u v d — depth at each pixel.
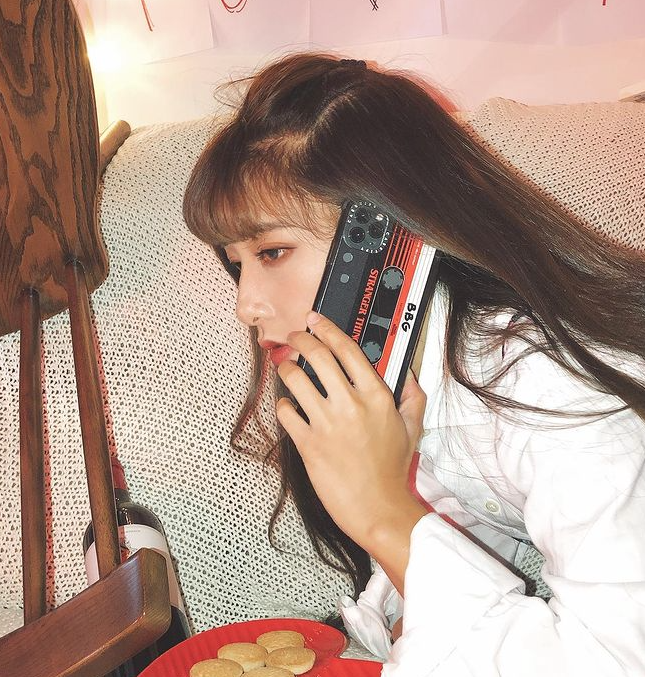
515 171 0.82
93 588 0.42
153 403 0.77
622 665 0.48
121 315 0.77
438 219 0.61
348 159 0.62
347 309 0.60
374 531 0.57
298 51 1.10
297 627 0.62
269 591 0.79
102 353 0.76
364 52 1.11
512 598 0.52
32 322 0.61
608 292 0.67
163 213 0.79
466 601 0.52
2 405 0.74
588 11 1.13
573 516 0.55
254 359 0.77
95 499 0.51
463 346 0.67
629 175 0.83
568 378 0.61
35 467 0.55
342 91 0.65
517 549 0.83
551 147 0.83
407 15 1.09
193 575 0.77
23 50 0.48
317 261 0.64
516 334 0.64
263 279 0.66
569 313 0.63
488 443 0.69
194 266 0.79
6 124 0.50
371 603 0.72
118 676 0.61
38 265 0.61
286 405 0.60
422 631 0.52
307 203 0.62
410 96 0.67
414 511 0.58
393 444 0.59
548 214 0.69
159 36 1.06
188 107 1.09
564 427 0.57
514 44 1.13
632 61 1.15
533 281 0.63
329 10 1.08
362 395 0.58
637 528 0.53
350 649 0.69
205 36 1.06
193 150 0.82
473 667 0.50
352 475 0.58
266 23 1.08
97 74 1.06
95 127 0.55
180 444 0.77
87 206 0.59
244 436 0.78
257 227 0.64
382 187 0.61
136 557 0.43
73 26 0.50
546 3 1.12
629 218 0.83
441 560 0.54
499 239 0.63
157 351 0.77
